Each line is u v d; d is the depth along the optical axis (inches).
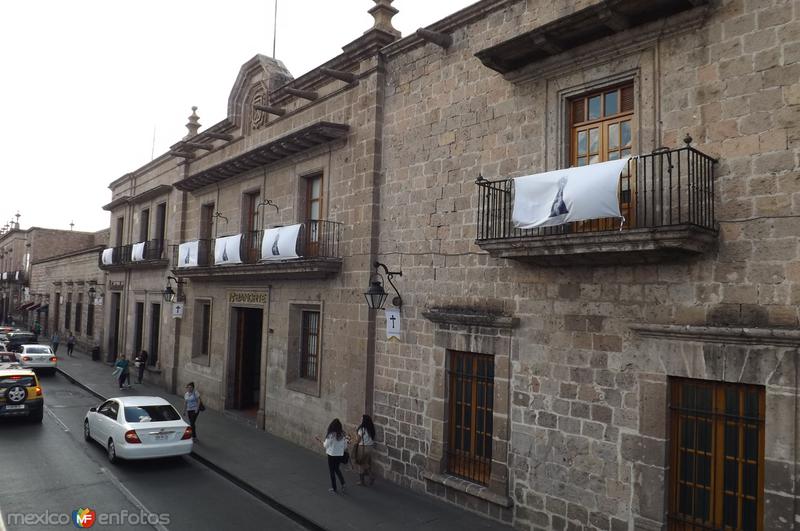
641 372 312.2
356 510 402.3
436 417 427.8
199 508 413.1
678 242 276.2
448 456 424.8
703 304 292.2
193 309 826.2
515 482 370.3
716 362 282.7
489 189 373.4
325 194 564.4
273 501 424.2
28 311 1977.1
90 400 823.1
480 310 402.6
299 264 542.0
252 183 696.4
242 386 736.3
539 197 328.2
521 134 384.5
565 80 360.5
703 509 291.7
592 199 298.7
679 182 282.4
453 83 437.7
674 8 308.2
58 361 1208.8
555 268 358.3
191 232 849.5
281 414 613.6
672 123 310.3
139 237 1074.7
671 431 304.0
